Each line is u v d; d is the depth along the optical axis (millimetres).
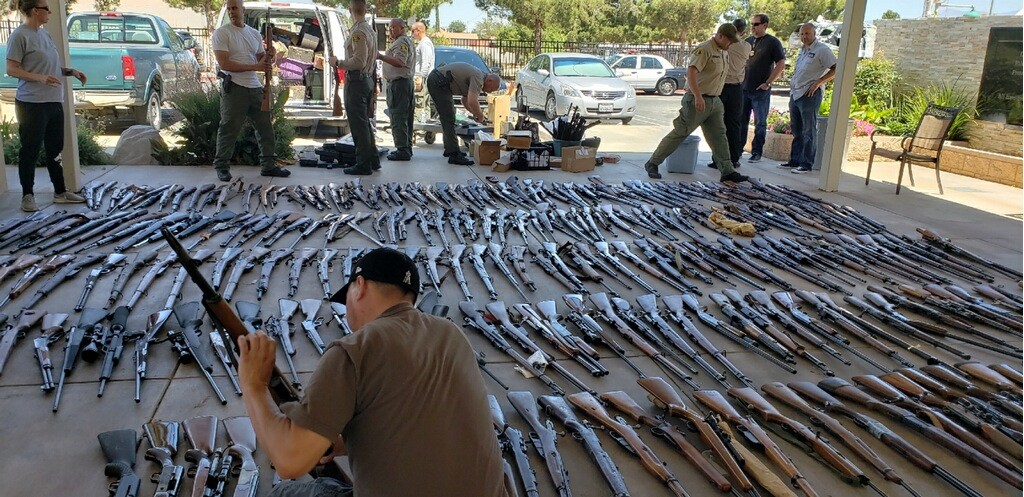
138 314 5184
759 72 12156
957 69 13352
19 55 7289
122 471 3330
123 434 3584
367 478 2309
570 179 10547
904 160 10500
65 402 4020
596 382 4535
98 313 4941
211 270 6141
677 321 5355
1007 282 6871
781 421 3920
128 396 4109
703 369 4707
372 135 10328
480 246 6785
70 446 3637
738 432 3883
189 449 3500
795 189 10500
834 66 11180
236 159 10734
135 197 8352
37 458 3531
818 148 12430
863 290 6406
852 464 3541
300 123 14297
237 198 8648
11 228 6945
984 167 11773
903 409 4090
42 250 6414
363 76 9836
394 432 2277
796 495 3318
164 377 4324
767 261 6992
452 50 19438
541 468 3582
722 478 3457
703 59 10023
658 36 38281
